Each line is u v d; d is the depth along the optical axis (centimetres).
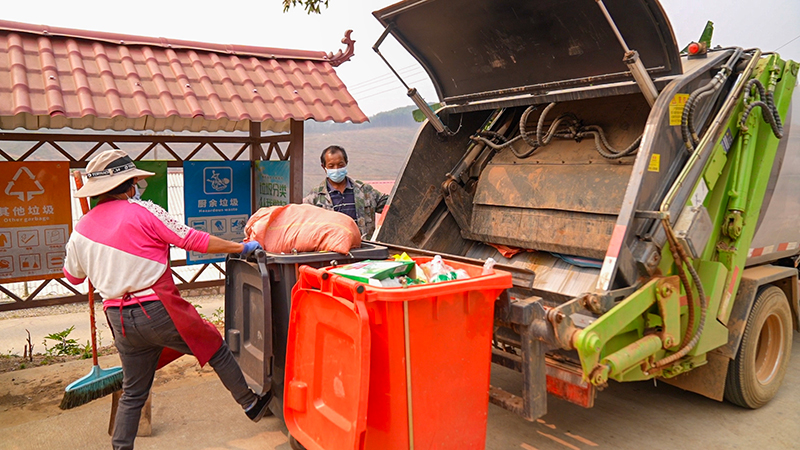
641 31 304
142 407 305
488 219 413
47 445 326
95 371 314
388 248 358
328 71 541
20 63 415
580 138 382
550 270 376
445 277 252
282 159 538
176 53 492
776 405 392
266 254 303
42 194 466
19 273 462
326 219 316
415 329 226
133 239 271
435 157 423
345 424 238
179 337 284
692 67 325
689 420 367
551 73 363
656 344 288
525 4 329
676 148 312
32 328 651
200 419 361
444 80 430
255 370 321
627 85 324
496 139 431
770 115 339
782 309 392
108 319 284
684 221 304
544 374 261
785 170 382
